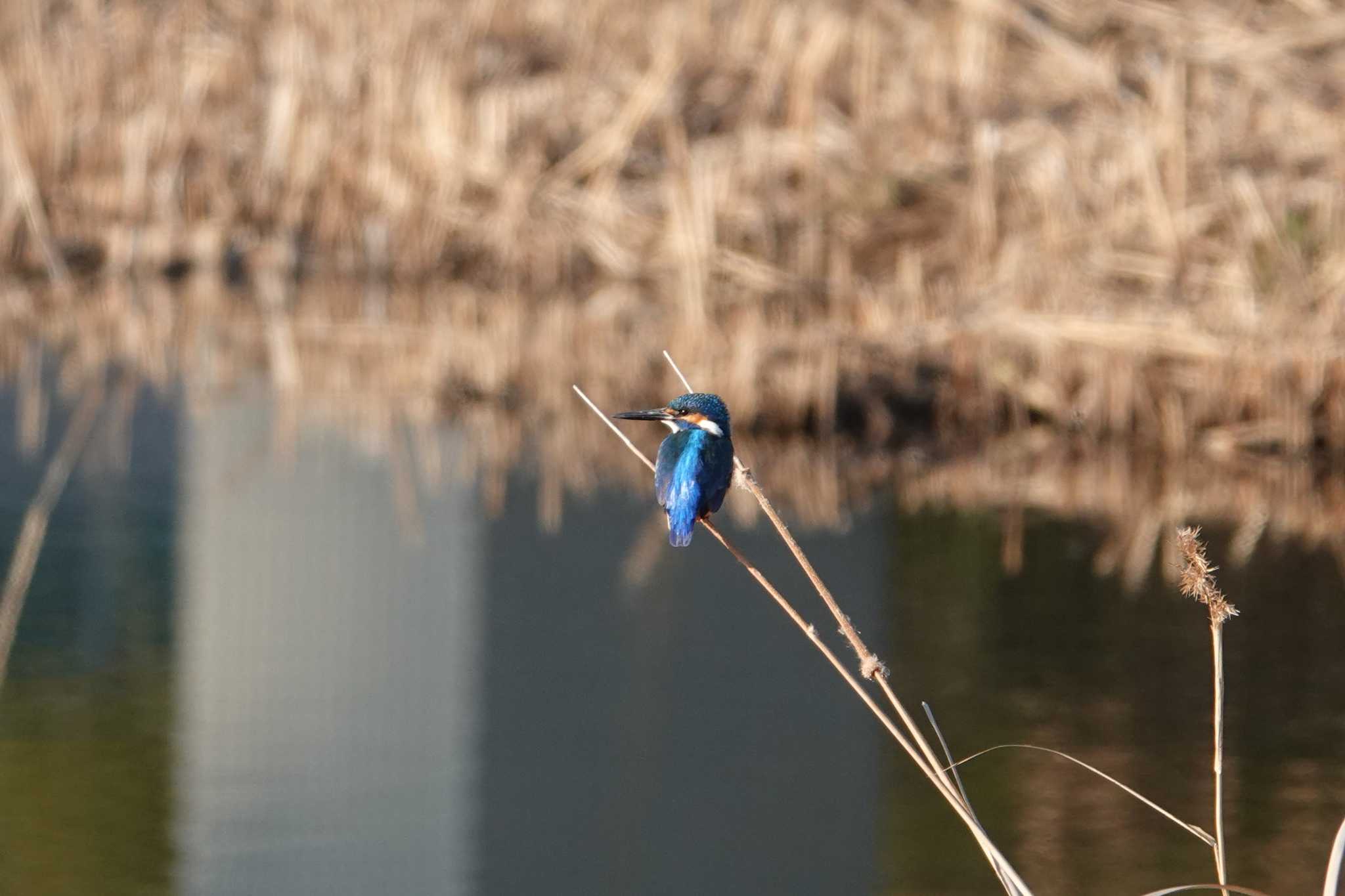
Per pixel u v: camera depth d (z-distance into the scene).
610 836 26.25
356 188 72.50
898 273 61.72
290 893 24.22
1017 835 26.48
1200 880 24.73
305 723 30.16
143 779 27.55
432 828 26.44
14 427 49.56
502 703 31.61
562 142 73.06
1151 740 29.66
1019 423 50.50
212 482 44.66
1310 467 47.62
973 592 37.28
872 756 29.31
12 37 77.62
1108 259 57.34
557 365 53.69
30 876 24.33
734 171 67.94
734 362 49.84
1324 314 50.06
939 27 77.25
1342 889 24.03
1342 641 34.06
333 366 57.66
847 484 45.75
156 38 78.19
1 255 69.75
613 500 44.41
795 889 24.64
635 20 79.62
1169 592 37.22
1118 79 71.81
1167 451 48.84
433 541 40.34
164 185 72.25
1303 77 71.19
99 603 35.41
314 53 74.62
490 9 76.00
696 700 31.73
